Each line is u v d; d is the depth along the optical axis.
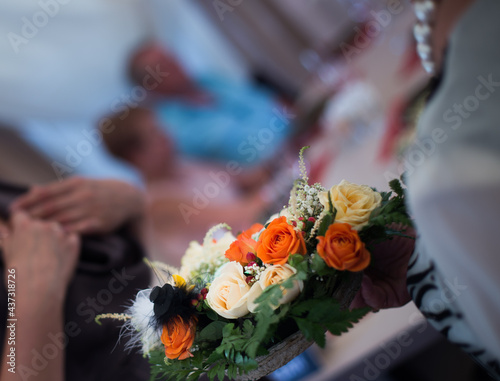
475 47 0.61
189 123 2.96
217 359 0.63
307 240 0.64
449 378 1.49
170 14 3.29
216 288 0.62
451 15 0.66
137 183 2.80
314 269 0.60
